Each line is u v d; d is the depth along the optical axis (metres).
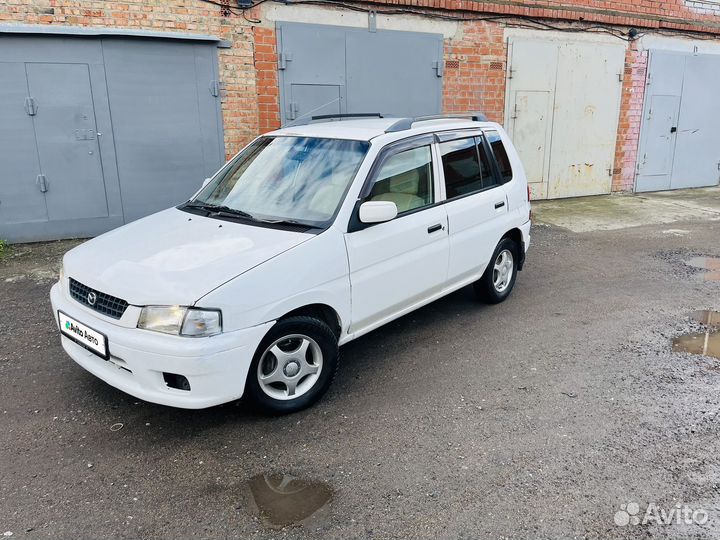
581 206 11.14
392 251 4.23
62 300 3.75
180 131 8.15
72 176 7.75
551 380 4.24
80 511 2.88
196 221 4.11
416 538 2.70
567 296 6.12
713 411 3.81
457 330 5.18
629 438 3.49
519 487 3.05
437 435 3.53
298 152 4.50
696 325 5.33
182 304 3.15
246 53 8.25
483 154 5.38
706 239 8.70
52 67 7.36
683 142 12.84
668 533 2.73
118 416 3.72
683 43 12.15
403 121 4.60
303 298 3.57
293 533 2.73
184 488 3.05
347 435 3.52
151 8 7.61
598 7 10.97
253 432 3.55
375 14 8.96
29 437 3.49
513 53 10.35
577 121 11.40
